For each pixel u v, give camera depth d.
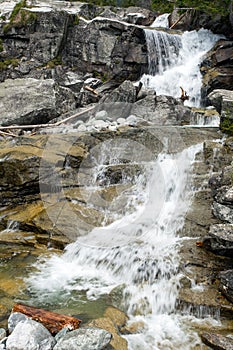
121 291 4.73
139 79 14.22
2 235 6.22
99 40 14.16
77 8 15.72
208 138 7.82
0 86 11.09
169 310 4.44
